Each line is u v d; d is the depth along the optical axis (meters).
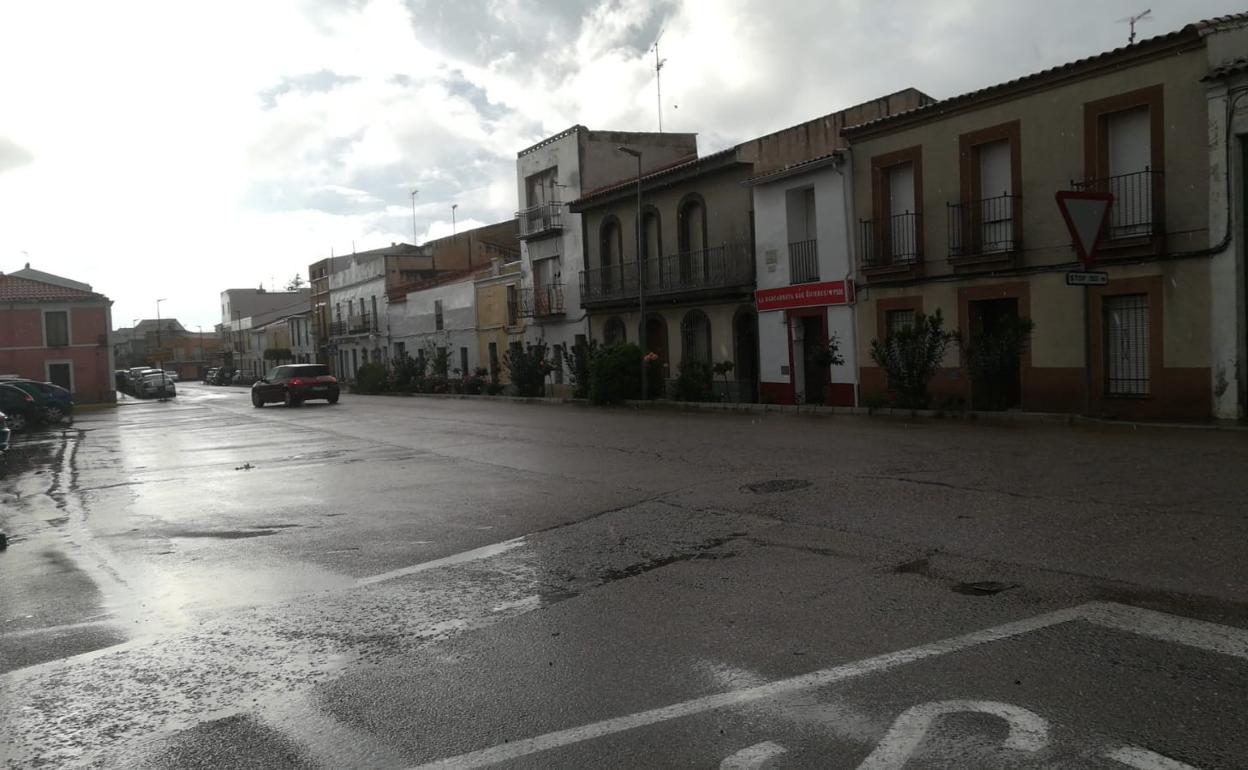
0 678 5.17
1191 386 15.13
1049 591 5.59
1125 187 16.06
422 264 58.94
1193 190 14.97
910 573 6.21
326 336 71.44
